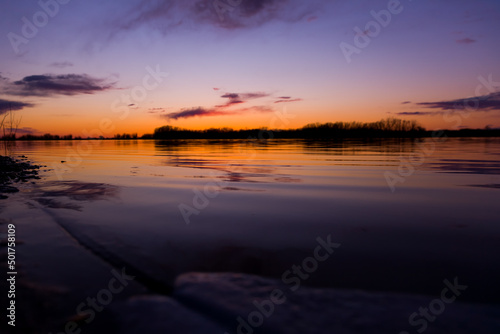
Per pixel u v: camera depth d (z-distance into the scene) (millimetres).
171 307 1648
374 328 1451
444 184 5559
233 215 3576
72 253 2410
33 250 2461
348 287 1896
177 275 2051
